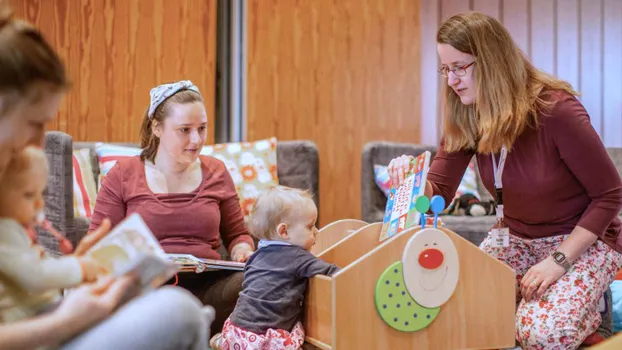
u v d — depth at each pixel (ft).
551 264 6.89
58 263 3.55
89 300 3.33
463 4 16.34
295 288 6.44
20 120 3.33
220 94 14.78
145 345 3.34
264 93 14.90
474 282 6.35
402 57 15.94
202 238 8.04
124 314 3.40
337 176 15.47
